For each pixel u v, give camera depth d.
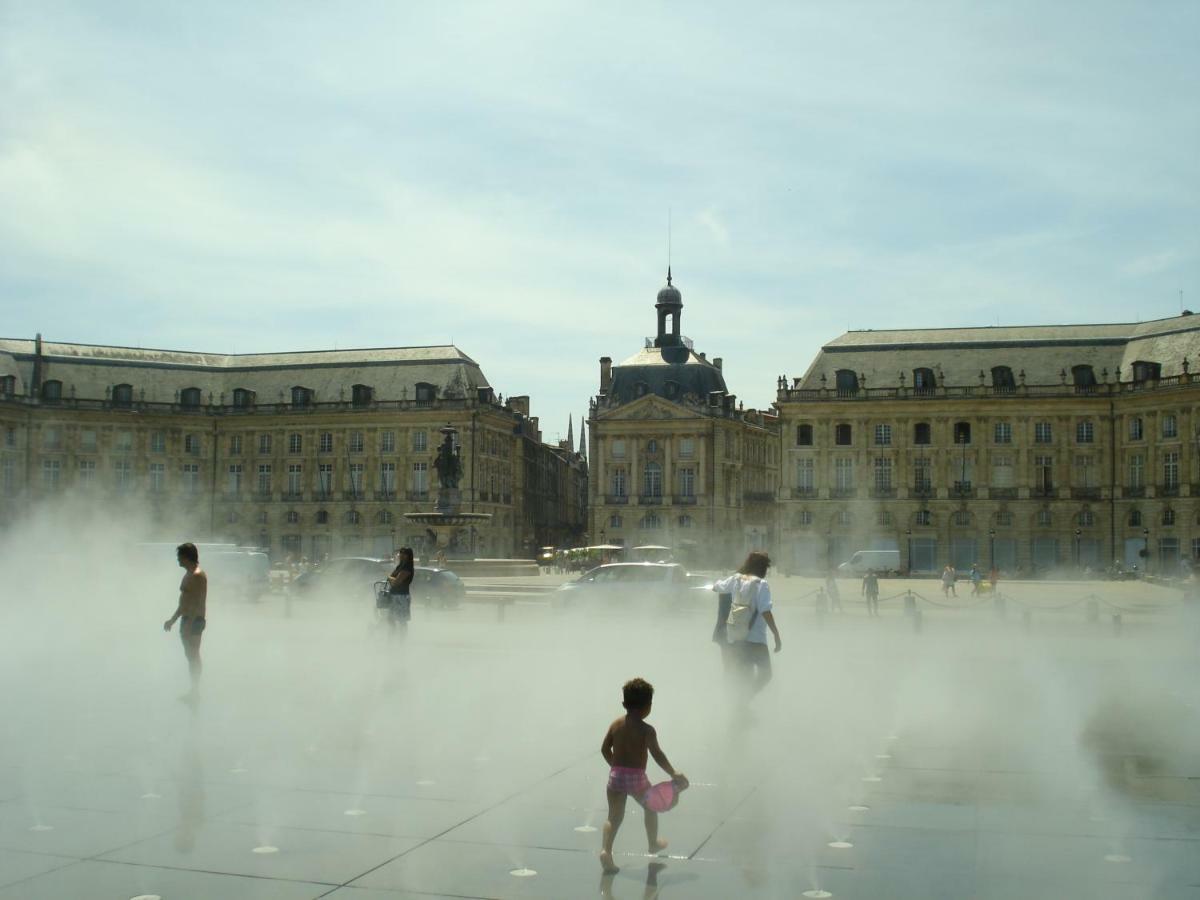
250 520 128.50
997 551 111.56
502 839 12.73
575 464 195.25
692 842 12.67
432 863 11.84
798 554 116.00
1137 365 107.38
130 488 124.88
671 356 140.62
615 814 11.89
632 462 136.00
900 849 12.43
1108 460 109.25
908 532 113.50
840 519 115.31
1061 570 109.88
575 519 195.50
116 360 127.31
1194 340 105.44
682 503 133.88
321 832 12.92
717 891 11.05
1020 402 111.06
